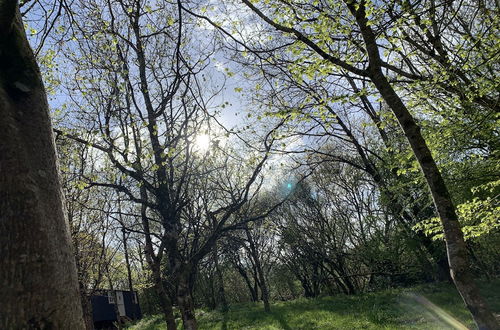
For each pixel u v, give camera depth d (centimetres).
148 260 1058
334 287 3634
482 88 1006
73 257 202
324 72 902
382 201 1944
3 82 207
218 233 977
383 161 1773
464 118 1140
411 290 2088
